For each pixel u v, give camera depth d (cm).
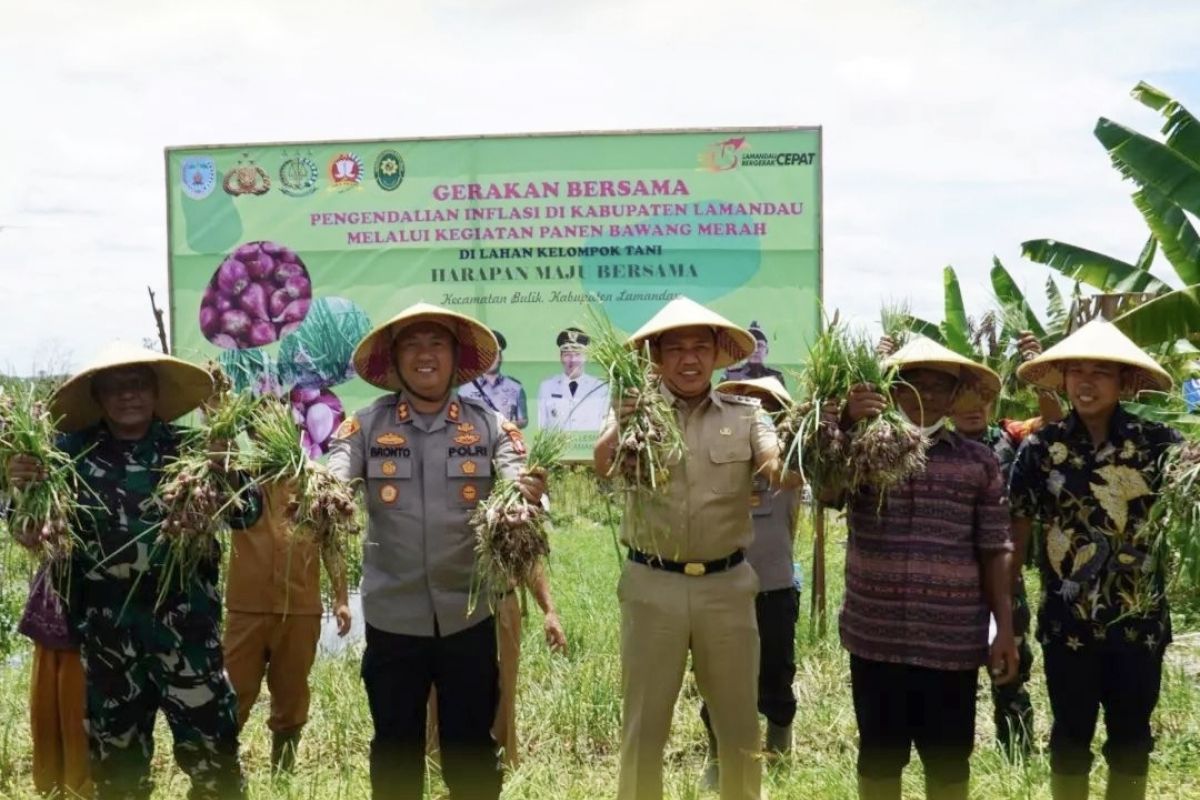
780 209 1068
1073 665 510
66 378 498
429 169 1099
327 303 1110
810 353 497
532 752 662
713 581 490
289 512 476
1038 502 520
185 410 541
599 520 1089
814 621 858
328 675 760
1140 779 505
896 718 506
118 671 507
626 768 495
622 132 1079
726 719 497
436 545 488
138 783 516
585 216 1084
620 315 1086
